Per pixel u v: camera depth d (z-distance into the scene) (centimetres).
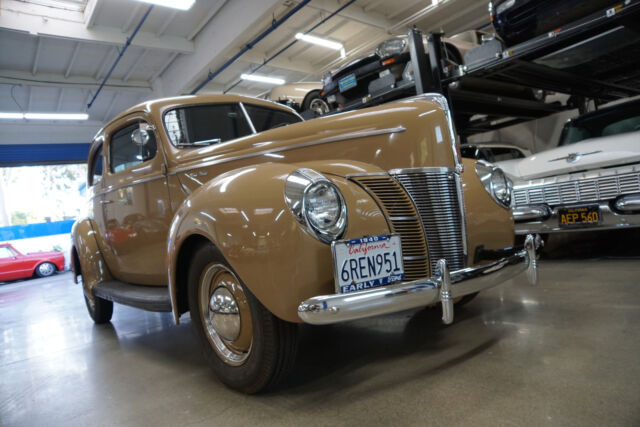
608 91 616
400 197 176
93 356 261
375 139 190
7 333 379
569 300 243
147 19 952
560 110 634
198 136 260
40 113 1230
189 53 1073
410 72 458
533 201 349
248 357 161
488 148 512
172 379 200
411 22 977
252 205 151
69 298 593
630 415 121
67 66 1115
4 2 852
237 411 154
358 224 155
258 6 857
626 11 320
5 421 177
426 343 201
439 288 151
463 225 188
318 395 159
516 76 486
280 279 143
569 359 162
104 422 162
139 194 265
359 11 961
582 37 391
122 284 301
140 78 1255
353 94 544
